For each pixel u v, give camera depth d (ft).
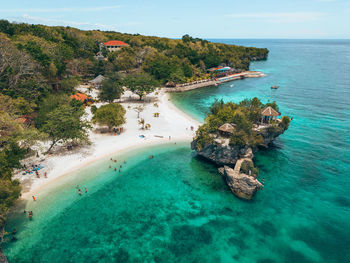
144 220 114.73
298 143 199.11
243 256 95.71
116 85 301.22
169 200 129.90
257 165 166.09
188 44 642.63
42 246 98.02
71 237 103.19
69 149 176.76
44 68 258.16
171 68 437.17
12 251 94.79
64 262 91.45
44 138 154.40
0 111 156.56
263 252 97.60
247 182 129.80
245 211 122.21
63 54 359.66
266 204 127.34
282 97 351.87
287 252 97.55
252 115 187.21
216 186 143.33
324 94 360.28
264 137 184.85
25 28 403.13
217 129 169.68
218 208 124.26
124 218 115.55
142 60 515.50
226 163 158.81
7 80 217.77
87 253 95.71
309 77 507.30
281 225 112.47
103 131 215.10
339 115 264.72
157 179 148.97
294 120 251.19
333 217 117.19
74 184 138.92
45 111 192.75
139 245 100.27
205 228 110.32
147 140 200.95
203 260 93.81
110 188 138.41
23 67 229.86
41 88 243.19
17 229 105.40
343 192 136.05
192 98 359.05
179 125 237.86
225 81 508.12
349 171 157.38
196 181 148.05
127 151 181.68
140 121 241.76
